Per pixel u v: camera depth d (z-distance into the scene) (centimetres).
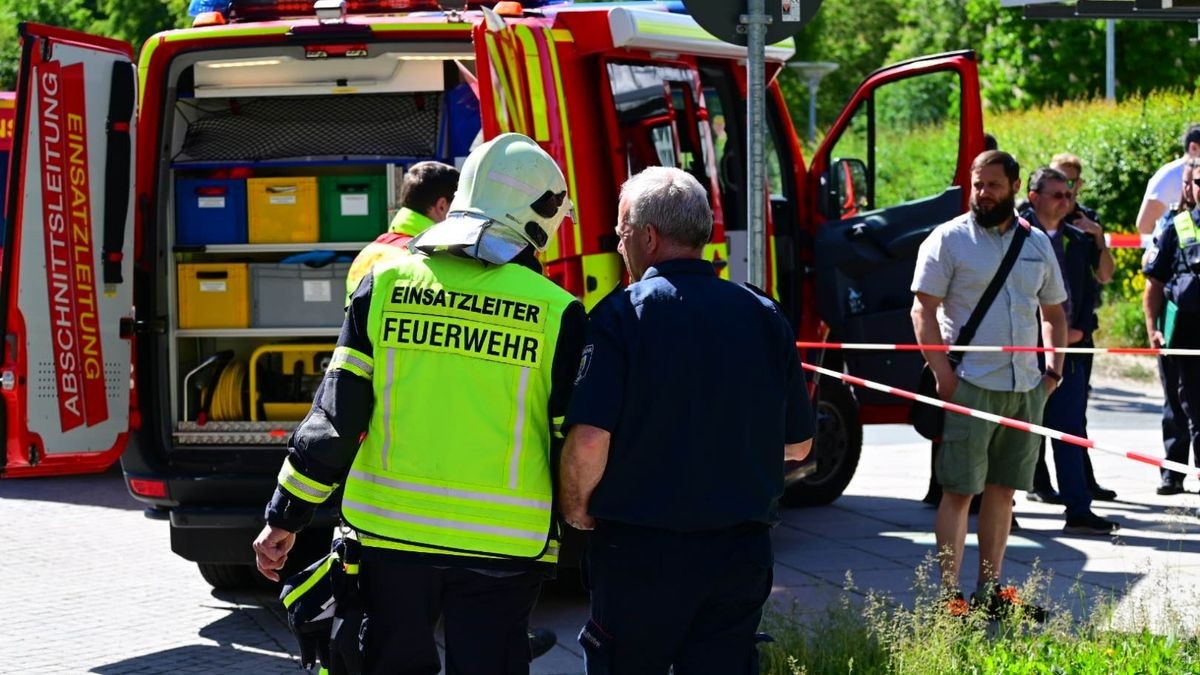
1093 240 1254
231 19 1063
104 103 934
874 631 827
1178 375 1304
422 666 572
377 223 1027
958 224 927
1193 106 2817
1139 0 1479
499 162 577
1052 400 1194
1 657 901
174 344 1016
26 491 1459
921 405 934
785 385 580
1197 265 1238
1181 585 983
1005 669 770
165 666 884
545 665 868
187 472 968
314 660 599
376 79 1002
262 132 1043
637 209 580
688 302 566
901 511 1309
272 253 1059
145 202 988
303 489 571
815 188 1288
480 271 570
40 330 902
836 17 5753
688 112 1091
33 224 892
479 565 559
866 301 1261
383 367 567
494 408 562
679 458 556
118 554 1185
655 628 561
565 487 562
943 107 3719
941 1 5106
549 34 947
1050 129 3152
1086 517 1198
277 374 1045
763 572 572
